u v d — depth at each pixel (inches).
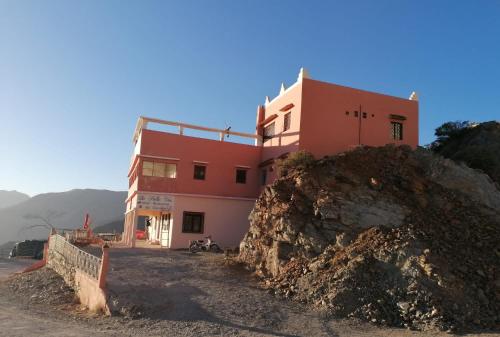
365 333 471.5
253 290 624.4
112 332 441.7
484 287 549.6
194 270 716.7
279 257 699.4
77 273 701.9
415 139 1130.7
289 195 779.4
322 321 509.0
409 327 492.7
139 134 1175.6
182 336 430.9
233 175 1157.7
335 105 1052.5
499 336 450.0
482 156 1019.9
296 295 597.0
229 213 1128.8
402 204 732.0
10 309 586.6
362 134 1067.9
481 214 742.5
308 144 1006.4
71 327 463.8
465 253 613.3
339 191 749.9
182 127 1127.0
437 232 656.4
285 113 1105.4
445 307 507.2
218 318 494.3
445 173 819.4
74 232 1221.1
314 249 677.3
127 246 1144.2
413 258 574.9
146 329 454.6
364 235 660.1
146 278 641.6
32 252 1936.5
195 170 1115.9
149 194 1049.5
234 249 892.6
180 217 1072.8
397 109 1125.7
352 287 560.7
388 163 847.1
